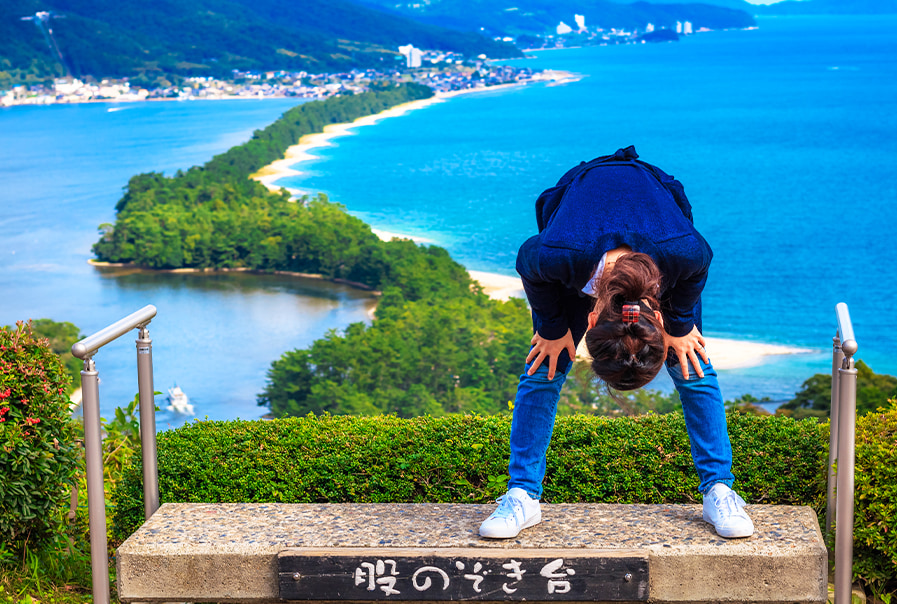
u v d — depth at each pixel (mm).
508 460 3393
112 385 60875
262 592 2621
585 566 2492
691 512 2826
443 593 2535
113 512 3906
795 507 2820
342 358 51438
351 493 3416
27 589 3312
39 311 82625
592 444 3447
